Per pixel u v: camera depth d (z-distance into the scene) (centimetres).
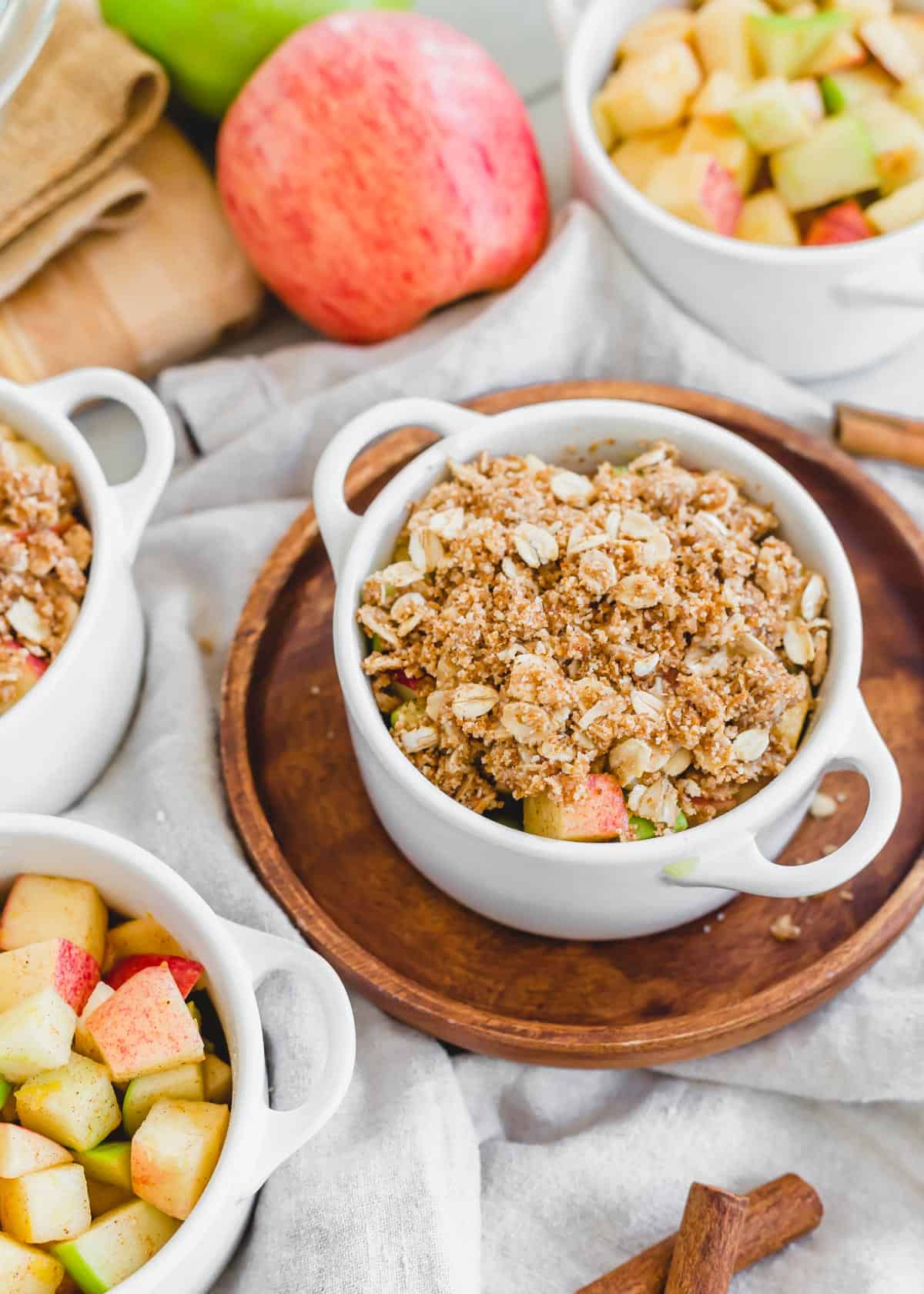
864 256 46
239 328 53
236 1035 37
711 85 49
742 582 41
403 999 41
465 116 48
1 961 39
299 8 49
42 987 39
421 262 49
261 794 44
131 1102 38
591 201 50
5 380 44
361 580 41
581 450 44
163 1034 38
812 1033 42
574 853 38
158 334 50
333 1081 37
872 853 38
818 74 49
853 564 47
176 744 44
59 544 43
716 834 38
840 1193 42
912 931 43
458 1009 41
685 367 49
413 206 48
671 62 49
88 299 50
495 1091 43
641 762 39
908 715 45
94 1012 39
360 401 49
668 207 48
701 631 40
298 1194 40
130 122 50
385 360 51
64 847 39
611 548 41
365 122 47
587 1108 43
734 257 47
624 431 43
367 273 49
